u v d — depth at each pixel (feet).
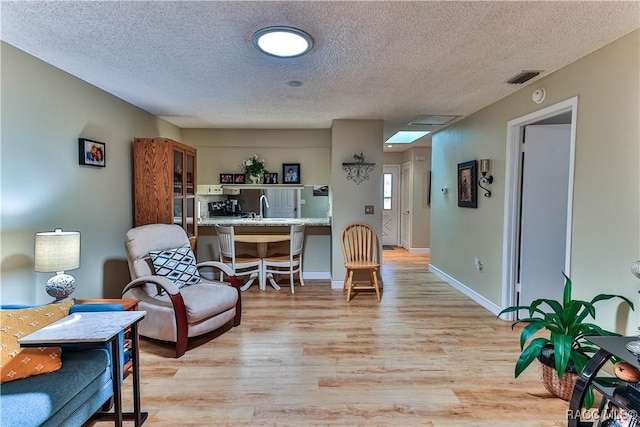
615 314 7.12
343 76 9.30
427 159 24.47
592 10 5.93
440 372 8.04
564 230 11.27
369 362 8.52
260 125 16.16
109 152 10.80
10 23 6.40
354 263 14.14
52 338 5.00
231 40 7.11
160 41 7.18
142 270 9.85
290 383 7.59
